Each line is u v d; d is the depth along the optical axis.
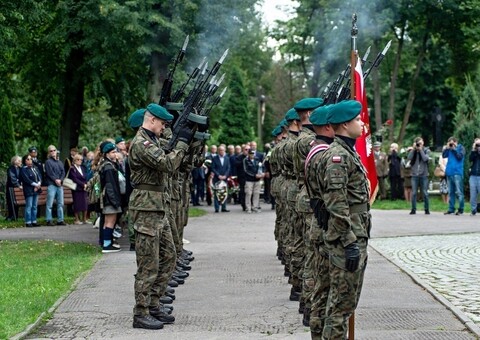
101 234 16.06
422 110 46.56
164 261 8.95
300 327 8.57
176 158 8.46
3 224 22.50
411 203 25.48
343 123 6.59
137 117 9.93
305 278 8.49
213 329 8.55
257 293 10.72
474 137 29.70
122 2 24.70
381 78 44.88
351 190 6.55
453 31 39.78
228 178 26.88
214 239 17.72
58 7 24.89
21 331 8.41
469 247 15.42
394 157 29.12
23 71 28.70
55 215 25.23
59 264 13.67
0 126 29.17
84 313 9.47
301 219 9.66
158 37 25.55
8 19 19.64
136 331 8.49
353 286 6.47
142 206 8.61
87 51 26.95
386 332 8.21
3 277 12.20
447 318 8.91
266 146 31.12
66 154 28.86
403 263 13.27
